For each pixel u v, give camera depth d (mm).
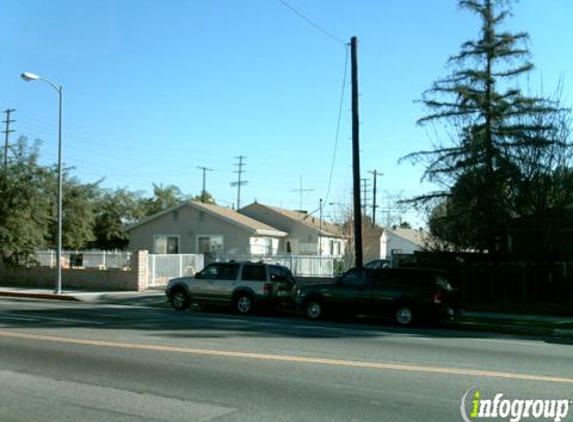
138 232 43281
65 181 44188
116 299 24344
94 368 9281
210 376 8797
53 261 31984
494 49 26328
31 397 7488
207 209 41125
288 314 20484
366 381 8617
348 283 18438
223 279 20391
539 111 24969
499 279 22219
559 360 11031
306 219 51562
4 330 13484
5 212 30219
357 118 22625
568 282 21219
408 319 17406
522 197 24047
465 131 25922
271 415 6785
